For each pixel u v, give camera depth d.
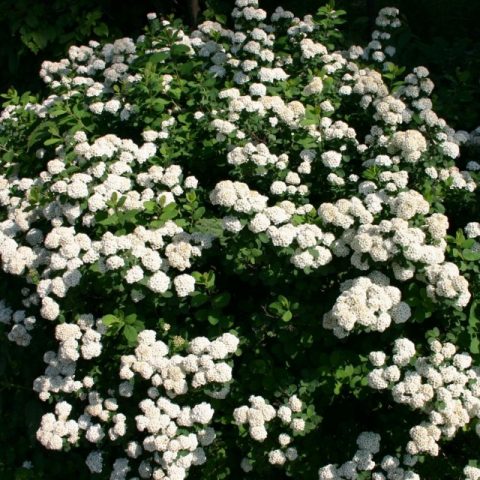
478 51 2.50
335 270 1.81
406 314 1.72
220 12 2.83
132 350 1.84
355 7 3.18
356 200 1.82
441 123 2.02
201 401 1.81
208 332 1.84
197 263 1.87
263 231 1.79
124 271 1.78
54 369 1.89
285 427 1.79
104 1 2.95
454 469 1.78
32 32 2.86
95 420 1.86
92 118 2.16
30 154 2.19
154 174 1.93
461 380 1.71
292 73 2.26
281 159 1.95
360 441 1.76
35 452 2.06
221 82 2.22
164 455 1.74
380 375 1.71
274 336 1.84
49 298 1.81
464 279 1.70
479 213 1.96
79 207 1.86
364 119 2.12
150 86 2.11
